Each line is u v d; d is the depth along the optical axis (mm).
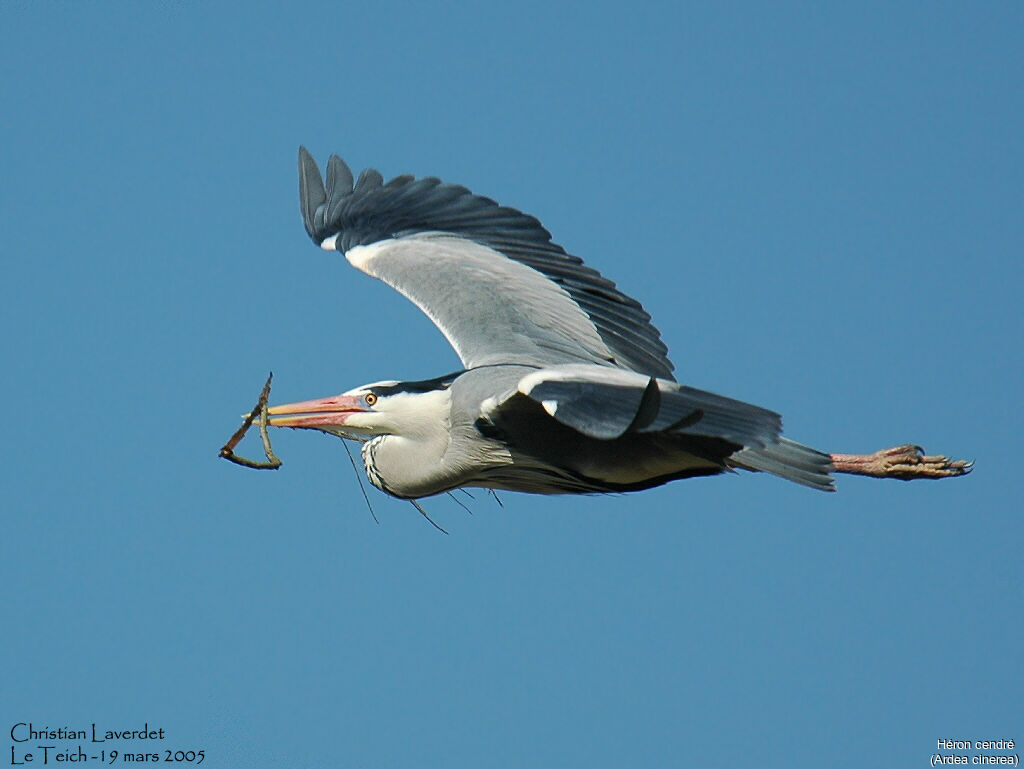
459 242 13258
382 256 13148
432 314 12500
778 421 9734
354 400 12641
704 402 9922
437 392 12430
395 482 12641
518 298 12562
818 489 11609
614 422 9594
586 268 12984
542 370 10719
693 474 11883
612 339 12688
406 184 13961
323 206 14234
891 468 12922
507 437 11969
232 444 12023
